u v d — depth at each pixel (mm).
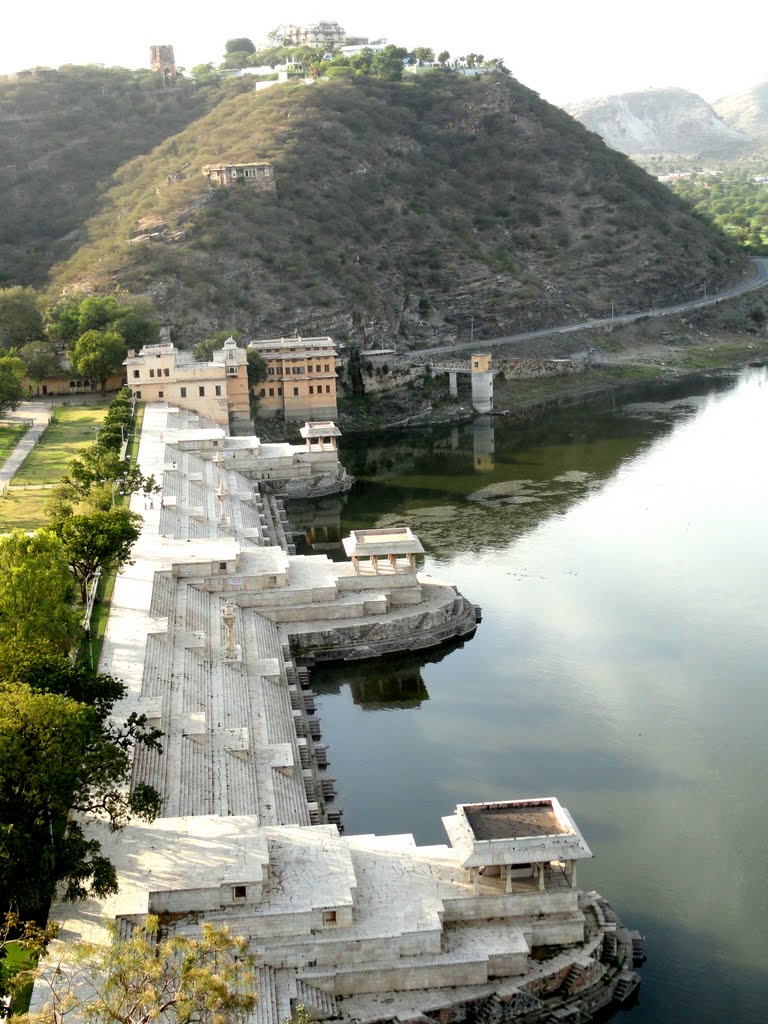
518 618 136500
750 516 176250
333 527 178625
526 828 74062
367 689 120312
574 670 121375
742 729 107375
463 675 121250
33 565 89562
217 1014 47719
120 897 66438
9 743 61438
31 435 192500
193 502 162250
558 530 171500
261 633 123062
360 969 67625
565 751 103812
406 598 133625
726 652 125188
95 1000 55875
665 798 95438
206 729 91625
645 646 127188
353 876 71000
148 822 71375
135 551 132500
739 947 76938
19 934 62375
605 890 82875
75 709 64750
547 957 71625
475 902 71875
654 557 157500
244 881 67562
